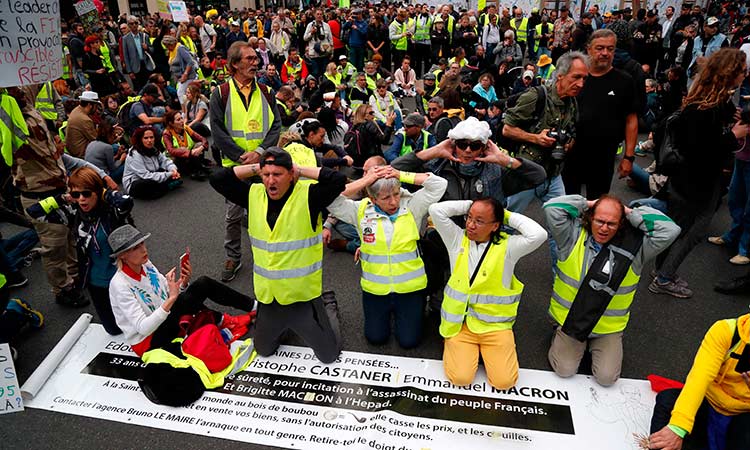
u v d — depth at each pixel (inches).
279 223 119.1
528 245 119.6
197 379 124.5
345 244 201.0
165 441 113.1
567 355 127.4
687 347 143.3
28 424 118.3
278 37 549.6
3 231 228.1
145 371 125.2
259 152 165.2
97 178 134.1
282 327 132.1
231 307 163.5
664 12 631.2
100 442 113.2
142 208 250.1
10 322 138.9
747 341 90.0
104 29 513.0
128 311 124.1
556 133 147.1
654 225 116.3
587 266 122.4
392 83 474.6
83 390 127.9
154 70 475.5
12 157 144.6
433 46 556.1
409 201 134.6
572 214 122.7
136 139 255.6
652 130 308.5
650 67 474.6
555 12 652.7
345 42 571.2
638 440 110.9
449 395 123.6
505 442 110.7
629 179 256.5
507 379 122.3
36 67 135.9
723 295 168.4
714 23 414.3
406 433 113.3
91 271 138.3
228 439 113.3
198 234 220.4
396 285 130.9
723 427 98.3
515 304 126.3
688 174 149.7
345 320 157.1
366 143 282.2
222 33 595.5
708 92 139.4
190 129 300.4
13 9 128.0
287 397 123.8
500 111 305.1
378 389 126.1
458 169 145.0
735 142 145.6
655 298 167.3
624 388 125.7
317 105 361.4
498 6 721.0
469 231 120.8
